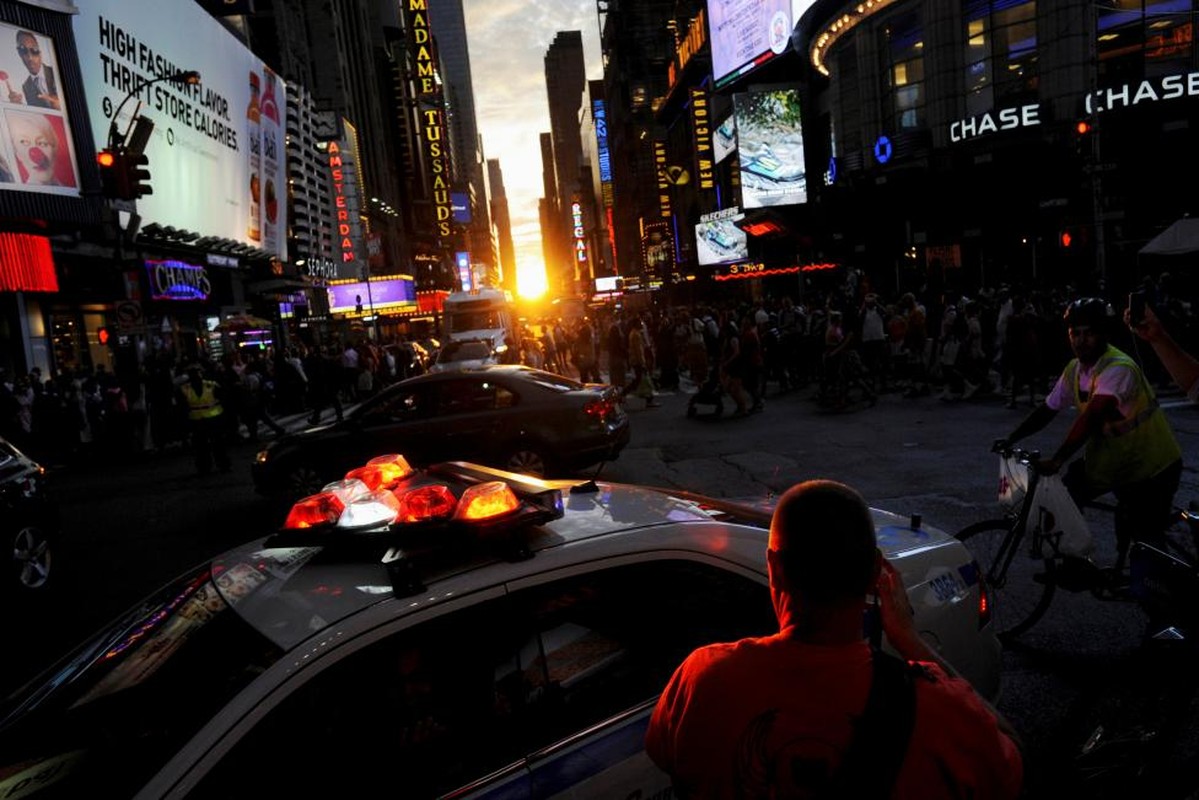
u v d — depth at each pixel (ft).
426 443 29.48
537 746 6.81
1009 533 14.75
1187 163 92.12
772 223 139.33
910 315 46.65
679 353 68.90
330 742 6.21
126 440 52.90
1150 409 13.10
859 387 50.72
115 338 53.47
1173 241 52.06
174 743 6.02
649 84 378.94
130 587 23.66
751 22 164.86
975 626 9.55
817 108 152.35
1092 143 67.72
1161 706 9.36
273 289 136.05
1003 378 45.24
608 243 493.77
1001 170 102.99
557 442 29.04
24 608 22.65
